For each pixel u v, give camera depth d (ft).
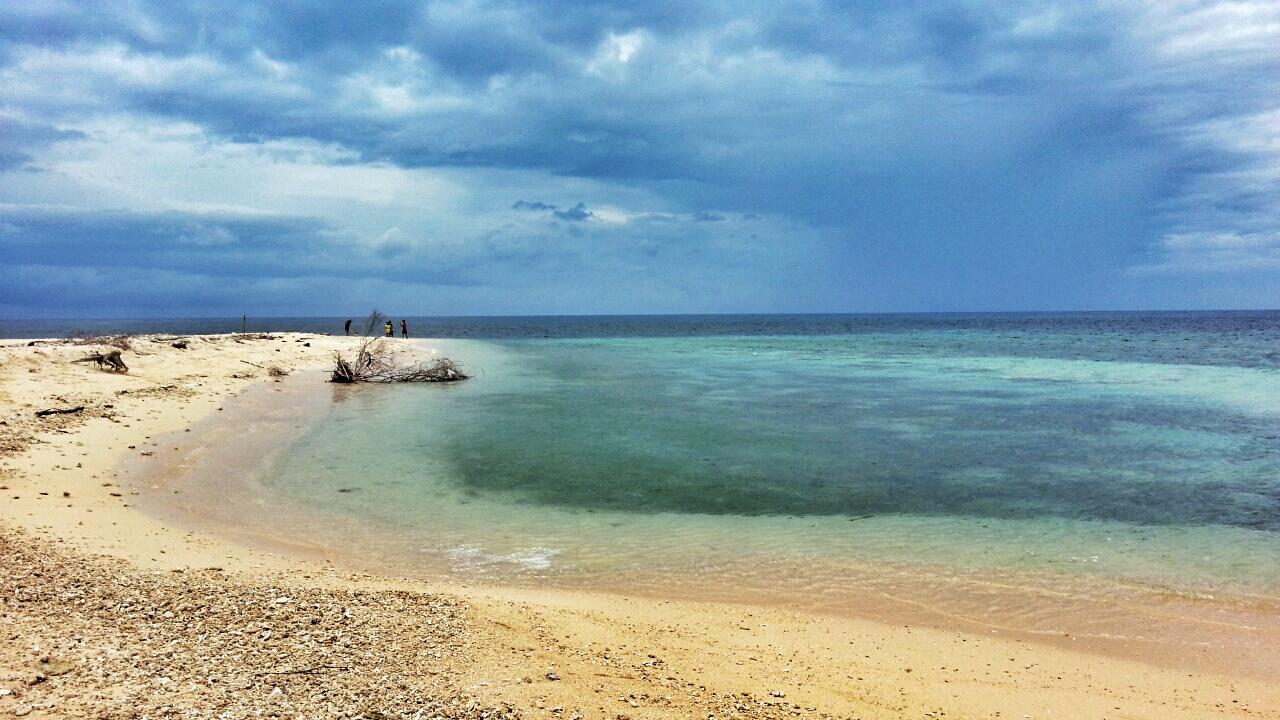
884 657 26.02
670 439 67.92
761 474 54.54
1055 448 64.75
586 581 33.22
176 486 46.16
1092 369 143.13
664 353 200.95
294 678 19.67
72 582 26.35
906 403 93.61
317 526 40.19
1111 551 38.06
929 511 45.39
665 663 24.17
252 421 71.56
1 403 60.34
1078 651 26.99
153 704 17.16
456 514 43.55
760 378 127.13
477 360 168.86
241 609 24.80
